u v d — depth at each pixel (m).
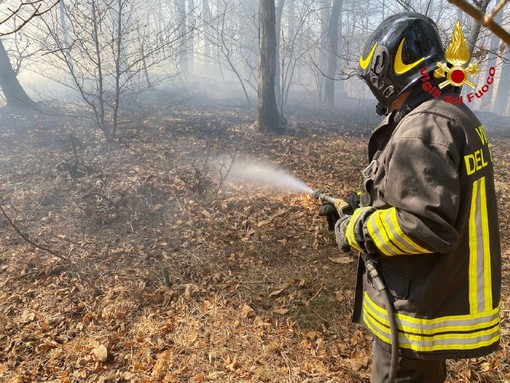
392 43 1.55
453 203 1.29
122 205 5.17
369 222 1.48
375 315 1.66
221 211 5.22
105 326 3.22
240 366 2.87
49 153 7.20
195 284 3.74
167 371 2.81
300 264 4.13
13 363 2.83
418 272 1.48
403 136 1.39
